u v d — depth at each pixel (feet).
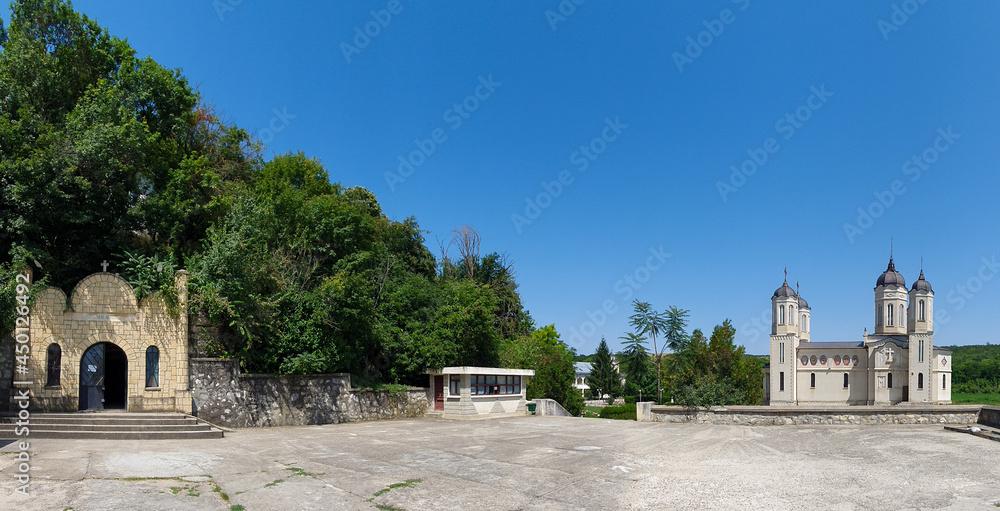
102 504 32.48
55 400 65.92
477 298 113.50
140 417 64.95
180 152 92.84
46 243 72.38
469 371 95.35
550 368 157.58
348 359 89.66
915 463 46.65
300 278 90.89
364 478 41.37
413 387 99.66
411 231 144.87
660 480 40.78
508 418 98.17
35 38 80.89
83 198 72.43
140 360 69.36
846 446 57.31
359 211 116.47
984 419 74.69
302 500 34.96
